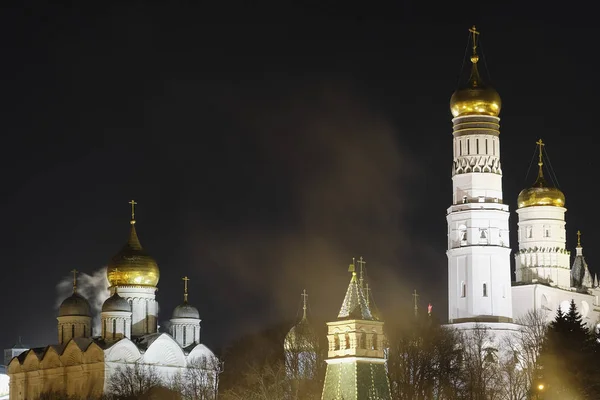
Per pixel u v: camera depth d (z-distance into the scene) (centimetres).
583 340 19112
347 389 12350
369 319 12650
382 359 12619
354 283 12950
